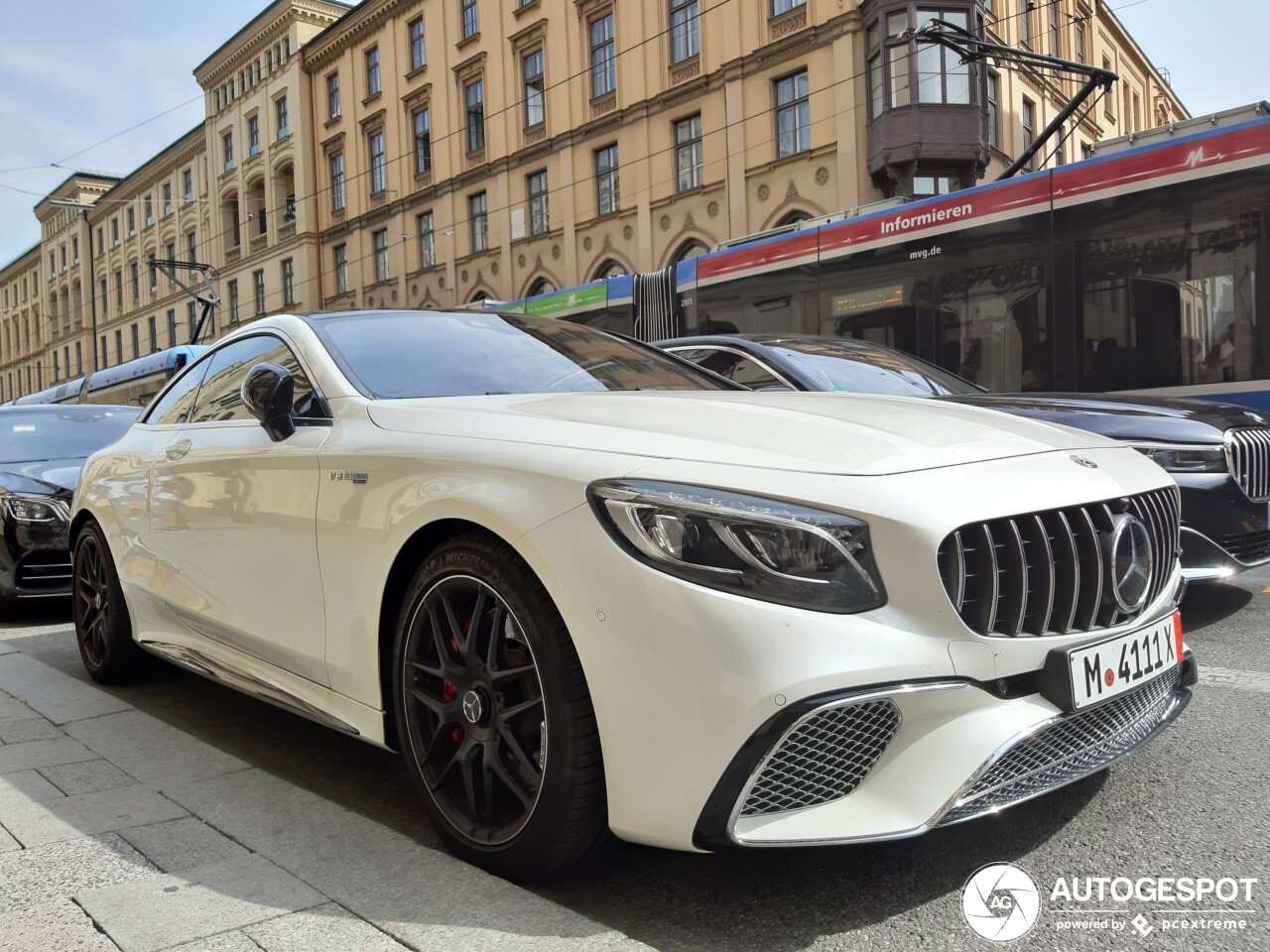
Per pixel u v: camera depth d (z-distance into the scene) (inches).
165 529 138.5
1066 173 309.4
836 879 87.4
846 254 373.4
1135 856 89.6
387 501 96.0
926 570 74.3
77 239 2255.2
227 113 1657.2
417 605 92.9
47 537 229.5
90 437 276.7
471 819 88.7
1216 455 165.3
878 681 71.6
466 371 118.0
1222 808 98.7
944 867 88.7
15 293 2679.6
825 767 73.6
